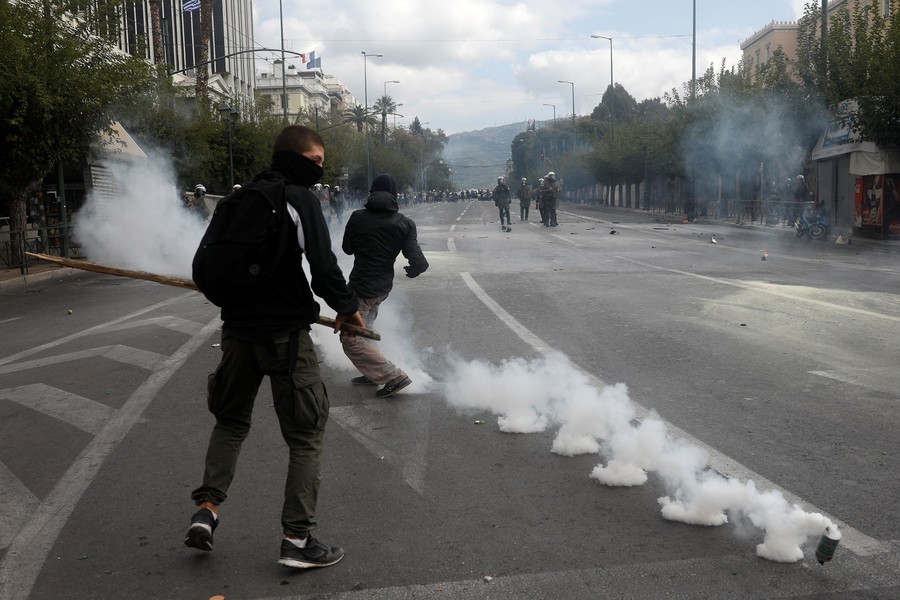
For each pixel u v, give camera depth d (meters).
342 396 6.16
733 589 3.11
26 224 20.34
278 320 3.29
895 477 4.25
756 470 4.36
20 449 5.17
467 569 3.32
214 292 3.27
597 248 20.19
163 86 28.31
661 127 45.00
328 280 3.37
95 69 19.91
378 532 3.71
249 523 3.87
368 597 3.12
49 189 23.95
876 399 5.79
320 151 3.44
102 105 19.69
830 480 4.21
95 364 7.73
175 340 8.84
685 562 3.35
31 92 18.00
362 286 6.21
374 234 6.23
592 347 7.81
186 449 5.07
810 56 27.50
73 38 19.41
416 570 3.33
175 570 3.39
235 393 3.43
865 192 23.50
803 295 11.09
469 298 11.45
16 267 18.27
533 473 4.45
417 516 3.88
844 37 24.66
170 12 55.81
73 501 4.22
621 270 14.87
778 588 3.12
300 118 42.28
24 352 8.62
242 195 3.25
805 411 5.50
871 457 4.56
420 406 5.85
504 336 8.48
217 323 9.93
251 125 36.53
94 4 21.03
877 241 21.84
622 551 3.46
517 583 3.19
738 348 7.64
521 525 3.75
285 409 3.36
